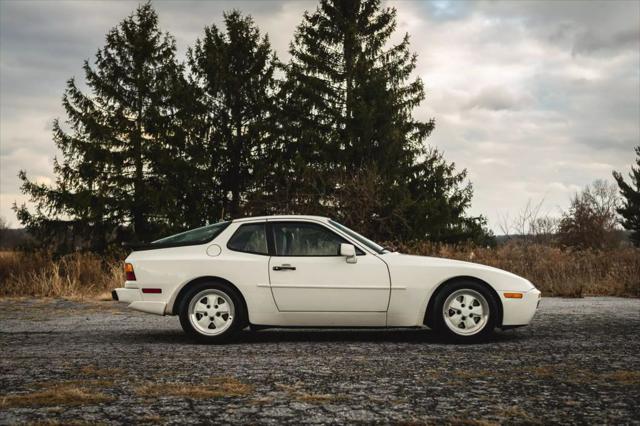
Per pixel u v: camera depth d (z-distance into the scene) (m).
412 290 7.39
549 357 6.41
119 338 7.87
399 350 6.87
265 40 32.34
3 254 15.50
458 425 4.05
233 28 32.16
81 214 28.03
